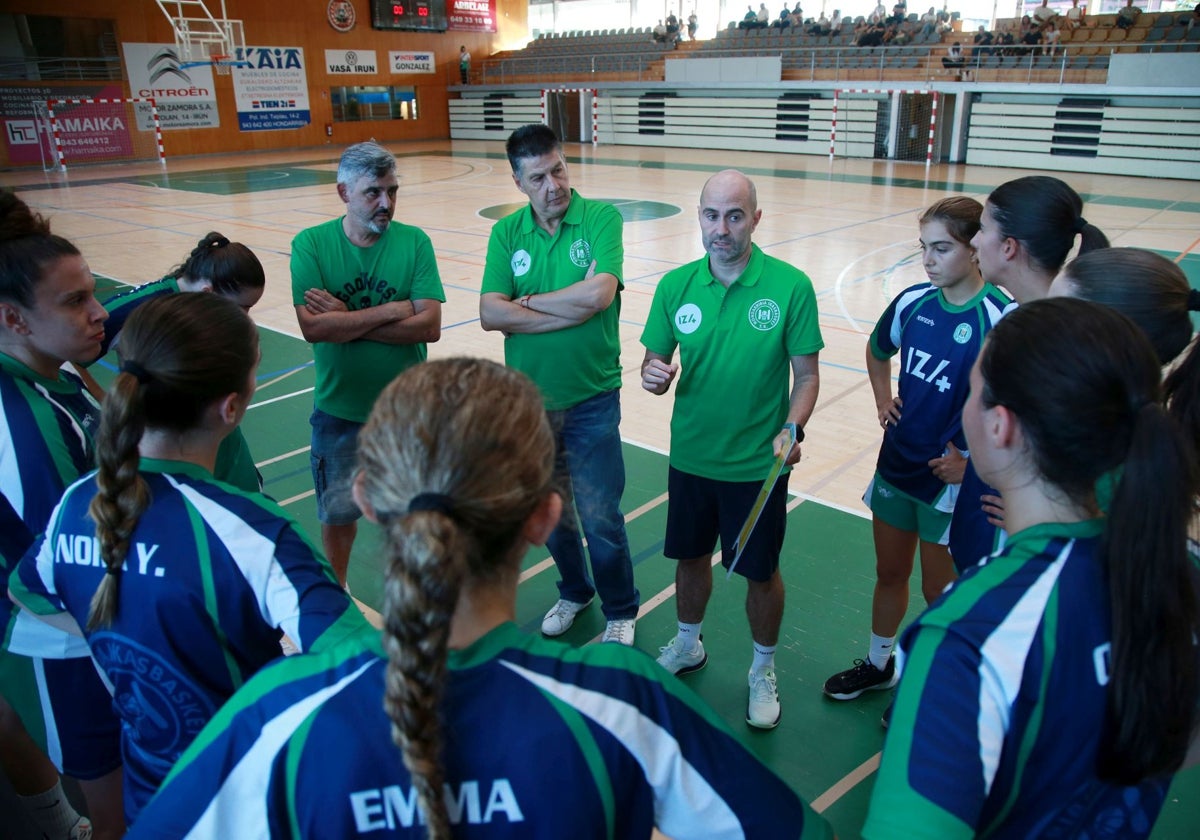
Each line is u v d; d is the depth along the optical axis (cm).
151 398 130
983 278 216
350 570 345
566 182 278
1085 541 100
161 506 128
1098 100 1591
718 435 252
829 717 265
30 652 162
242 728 88
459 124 2628
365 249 288
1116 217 1127
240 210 1282
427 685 79
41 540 139
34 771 203
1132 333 98
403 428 88
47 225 179
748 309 242
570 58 2400
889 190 1421
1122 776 95
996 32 1828
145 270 889
